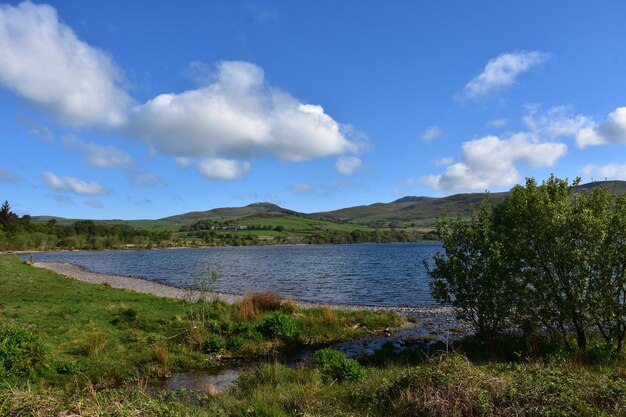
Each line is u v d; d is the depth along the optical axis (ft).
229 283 143.43
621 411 21.25
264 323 55.67
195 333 51.85
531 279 38.19
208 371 43.88
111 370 41.01
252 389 32.37
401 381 26.14
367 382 29.86
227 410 27.09
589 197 38.32
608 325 36.14
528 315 39.27
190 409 26.53
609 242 35.73
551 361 30.22
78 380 37.93
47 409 22.17
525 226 38.96
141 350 46.65
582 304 35.73
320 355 39.24
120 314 59.00
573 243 36.17
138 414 23.11
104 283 109.60
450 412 21.94
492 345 41.16
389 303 97.30
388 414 23.70
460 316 43.06
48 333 49.14
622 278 35.63
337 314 68.03
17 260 183.01
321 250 443.73
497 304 39.45
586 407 21.39
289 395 28.76
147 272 189.67
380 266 212.23
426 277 156.66
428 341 55.77
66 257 321.52
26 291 82.33
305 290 123.65
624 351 35.73
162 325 55.47
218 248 555.28
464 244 41.45
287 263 245.86
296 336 55.31
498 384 23.59
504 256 38.65
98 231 524.93
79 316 58.23
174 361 45.27
